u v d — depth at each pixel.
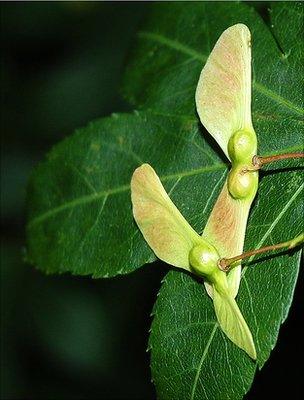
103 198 0.19
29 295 0.30
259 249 0.15
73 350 0.30
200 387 0.16
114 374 0.30
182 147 0.18
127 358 0.30
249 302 0.15
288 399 0.26
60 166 0.19
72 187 0.19
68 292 0.30
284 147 0.16
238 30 0.15
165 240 0.16
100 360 0.30
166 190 0.17
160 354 0.16
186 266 0.15
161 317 0.16
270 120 0.16
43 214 0.19
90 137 0.19
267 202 0.16
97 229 0.18
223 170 0.17
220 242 0.15
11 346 0.30
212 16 0.19
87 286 0.30
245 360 0.15
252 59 0.17
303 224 0.15
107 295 0.30
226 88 0.15
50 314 0.30
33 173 0.20
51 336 0.30
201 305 0.16
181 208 0.17
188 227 0.15
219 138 0.15
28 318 0.30
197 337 0.16
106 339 0.30
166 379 0.16
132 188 0.16
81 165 0.19
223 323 0.15
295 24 0.17
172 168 0.17
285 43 0.17
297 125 0.16
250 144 0.15
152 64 0.19
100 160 0.19
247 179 0.15
